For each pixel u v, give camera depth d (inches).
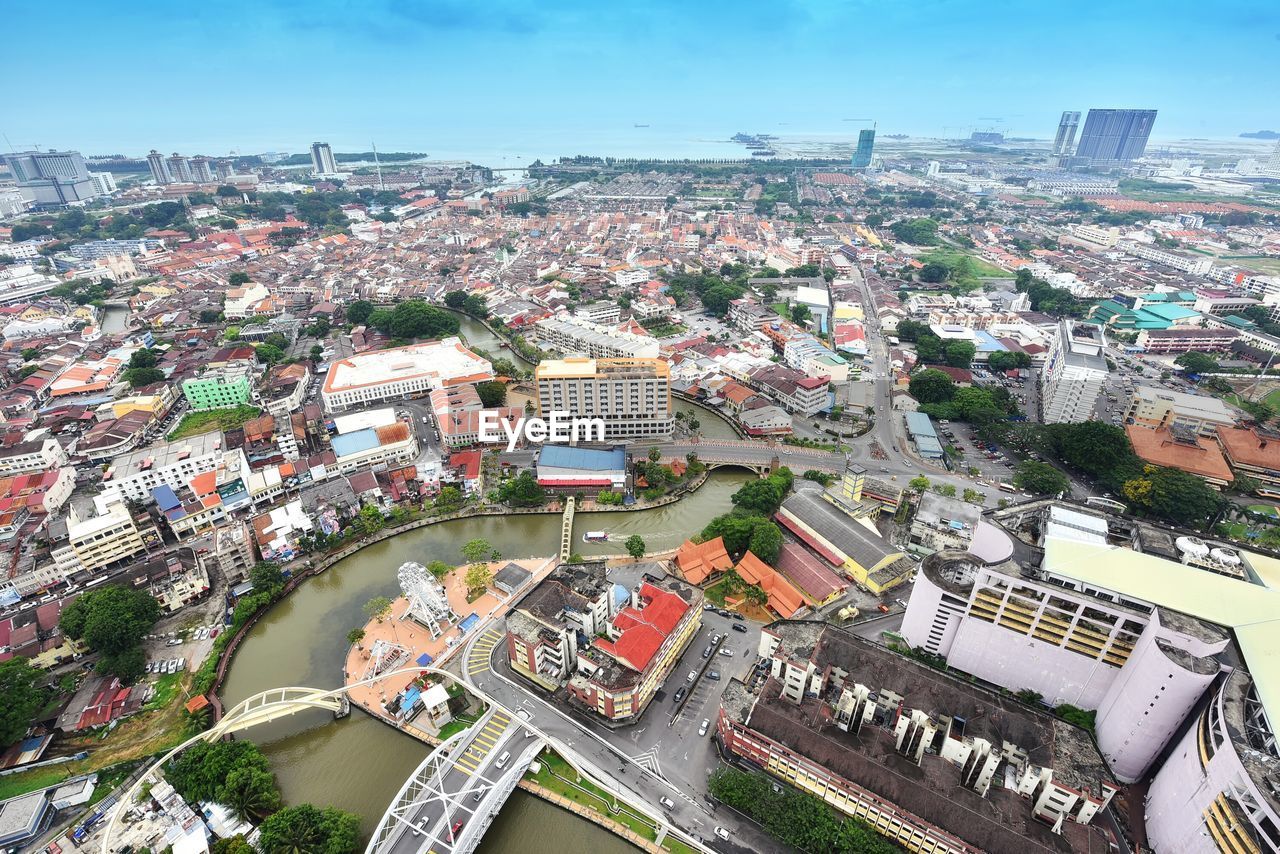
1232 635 5669.3
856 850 5280.5
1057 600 6392.7
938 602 7081.7
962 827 5211.6
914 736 5757.9
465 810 5728.3
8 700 6476.4
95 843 5743.1
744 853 5580.7
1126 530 7313.0
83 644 7608.3
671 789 6117.1
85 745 6624.0
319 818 5649.6
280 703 6678.2
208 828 5826.8
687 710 6948.8
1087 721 6540.4
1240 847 4507.9
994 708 6058.1
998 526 7066.9
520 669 7337.6
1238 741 4808.1
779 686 6560.0
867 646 6801.2
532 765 6382.9
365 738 6815.9
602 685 6501.0
